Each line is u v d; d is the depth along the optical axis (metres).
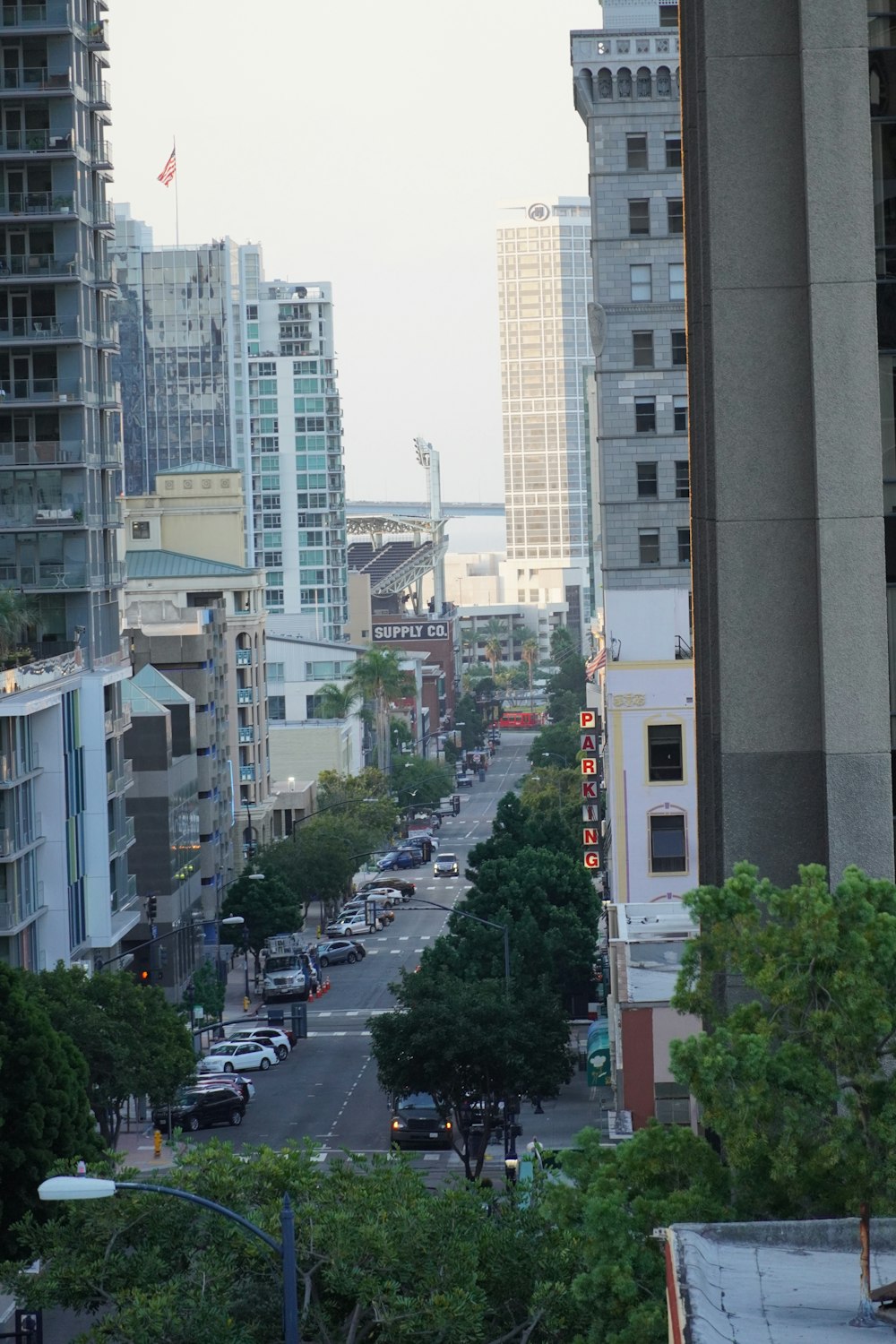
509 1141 149.38
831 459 72.19
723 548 74.44
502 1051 145.50
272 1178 75.56
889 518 72.56
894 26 71.81
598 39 198.00
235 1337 66.50
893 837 72.50
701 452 89.56
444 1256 68.38
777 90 73.69
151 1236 74.19
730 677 74.62
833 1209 55.91
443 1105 151.75
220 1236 71.31
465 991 152.00
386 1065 149.00
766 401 74.19
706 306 84.75
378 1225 68.69
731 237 74.00
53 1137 108.00
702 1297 39.06
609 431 199.25
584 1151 66.44
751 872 60.78
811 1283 41.12
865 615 72.31
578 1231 64.31
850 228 71.81
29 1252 105.25
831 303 71.94
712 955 60.50
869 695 72.44
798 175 73.75
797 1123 54.97
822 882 59.22
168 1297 66.31
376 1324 70.06
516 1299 71.81
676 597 198.75
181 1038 158.62
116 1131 156.25
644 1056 140.25
